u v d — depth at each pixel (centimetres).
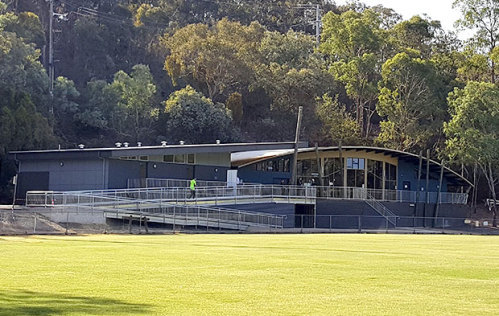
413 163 9206
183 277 2130
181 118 9819
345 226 7594
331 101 11231
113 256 2861
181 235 5003
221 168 7594
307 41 11850
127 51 12162
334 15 11931
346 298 1750
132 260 2684
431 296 1811
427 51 12500
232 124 10500
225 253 3123
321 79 10956
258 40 11750
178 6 14125
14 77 8838
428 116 11200
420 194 8738
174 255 2958
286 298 1731
